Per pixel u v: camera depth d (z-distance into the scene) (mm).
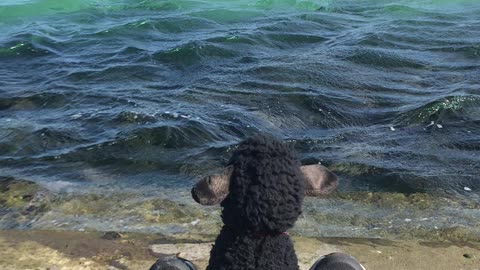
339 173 2373
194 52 3867
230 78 3447
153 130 2697
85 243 1807
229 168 926
